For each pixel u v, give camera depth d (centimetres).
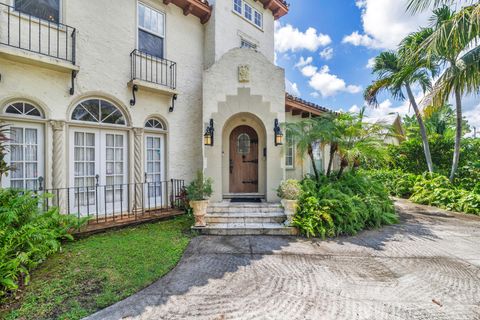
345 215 597
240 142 830
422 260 434
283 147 752
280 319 273
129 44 710
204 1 858
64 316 271
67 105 595
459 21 576
